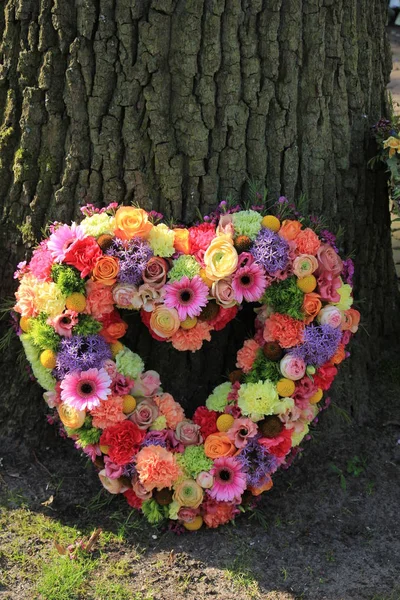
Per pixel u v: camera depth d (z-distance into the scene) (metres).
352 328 2.44
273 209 2.45
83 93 2.28
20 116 2.38
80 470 2.58
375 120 2.77
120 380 2.27
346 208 2.69
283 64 2.34
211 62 2.26
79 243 2.18
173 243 2.25
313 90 2.42
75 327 2.24
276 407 2.28
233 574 2.18
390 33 9.20
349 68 2.54
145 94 2.26
